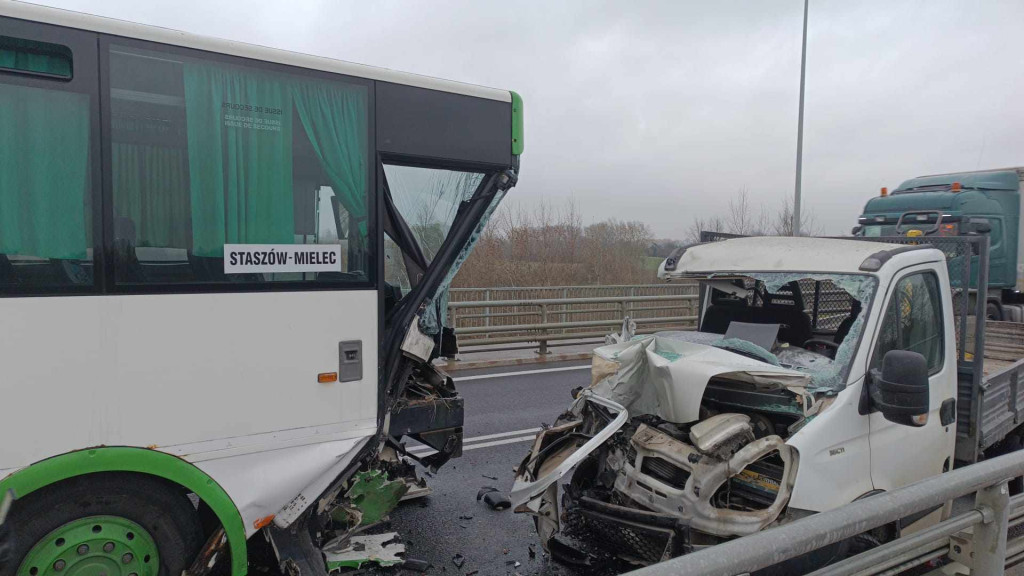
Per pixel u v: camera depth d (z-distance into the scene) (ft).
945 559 10.54
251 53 11.29
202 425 10.61
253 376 11.03
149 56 10.48
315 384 11.62
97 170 10.03
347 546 13.65
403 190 14.29
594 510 12.42
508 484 19.45
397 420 14.65
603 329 45.96
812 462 11.34
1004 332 22.50
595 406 14.34
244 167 11.21
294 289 11.41
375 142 12.44
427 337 13.64
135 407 10.11
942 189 38.93
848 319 14.89
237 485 10.83
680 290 52.47
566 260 76.89
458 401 15.44
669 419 12.81
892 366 11.63
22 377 9.36
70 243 9.82
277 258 11.34
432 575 13.87
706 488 11.39
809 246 14.74
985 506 10.00
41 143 9.73
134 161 10.34
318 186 11.86
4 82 9.53
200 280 10.70
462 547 15.24
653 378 13.12
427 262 14.55
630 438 13.16
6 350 9.26
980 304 15.08
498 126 13.98
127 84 10.32
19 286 9.45
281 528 11.47
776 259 14.44
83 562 9.96
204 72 10.91
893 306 13.16
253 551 13.04
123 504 10.19
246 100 11.25
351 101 12.22
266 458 11.15
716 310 17.74
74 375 9.71
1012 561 11.59
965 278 15.30
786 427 12.44
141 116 10.43
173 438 10.38
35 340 9.45
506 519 16.93
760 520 11.02
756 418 12.68
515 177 14.30
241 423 10.94
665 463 12.45
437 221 14.29
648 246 79.97
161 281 10.39
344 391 11.93
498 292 49.06
